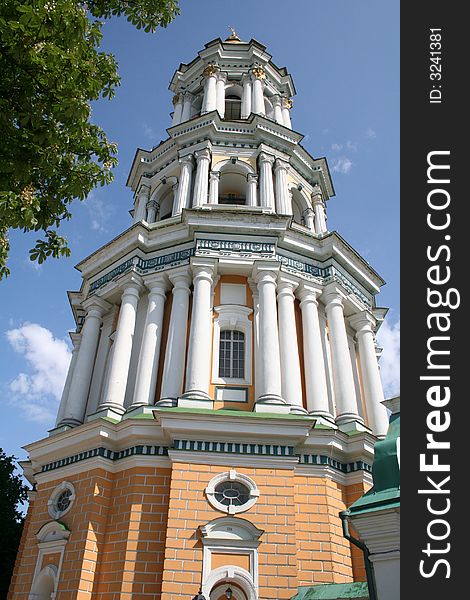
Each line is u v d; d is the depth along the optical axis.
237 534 16.56
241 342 22.44
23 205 9.99
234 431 18.08
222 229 23.39
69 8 10.05
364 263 26.61
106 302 25.17
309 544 17.25
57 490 19.61
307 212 29.38
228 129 29.05
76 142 11.91
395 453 8.76
